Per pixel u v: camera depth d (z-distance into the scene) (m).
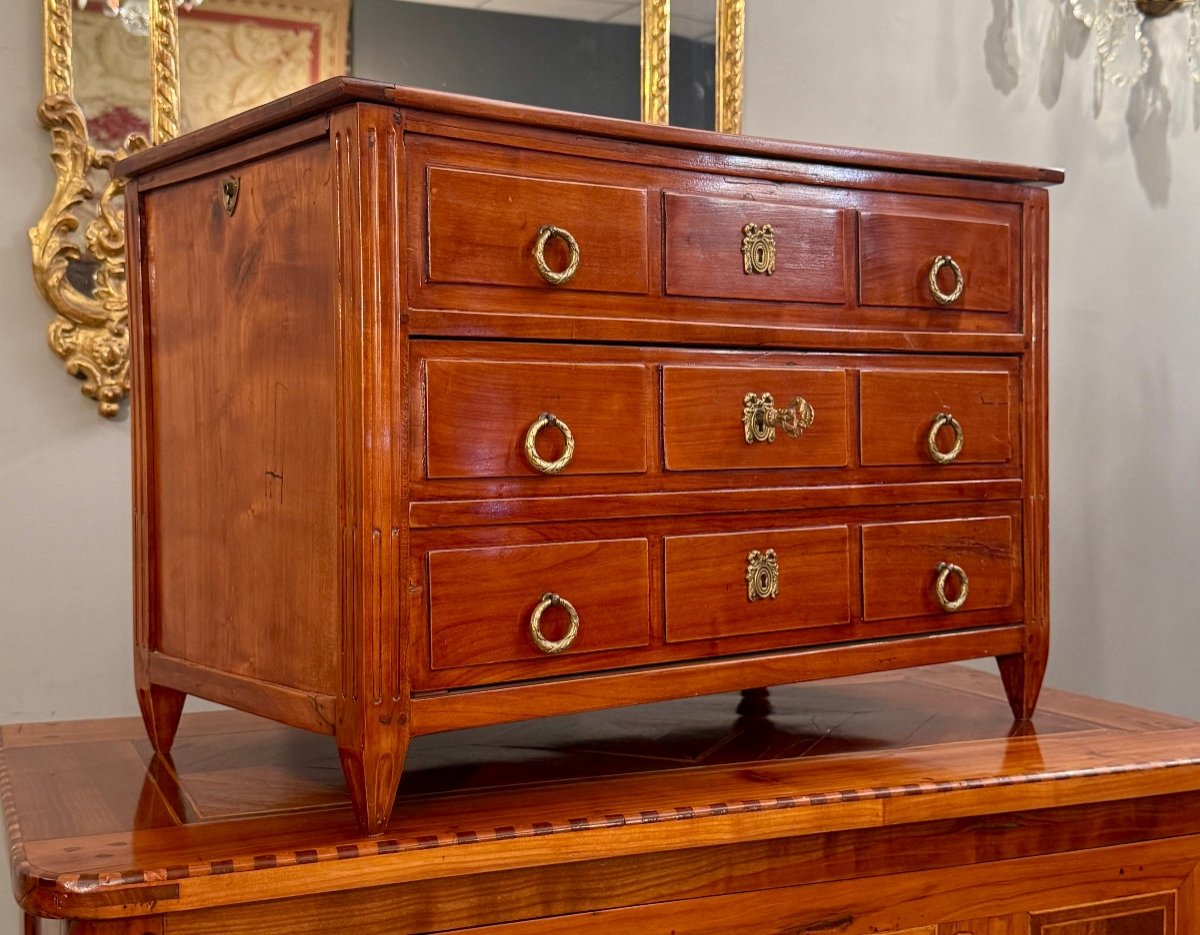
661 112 1.92
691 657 1.25
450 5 1.80
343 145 1.05
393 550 1.07
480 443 1.12
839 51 2.09
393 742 1.06
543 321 1.16
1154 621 2.38
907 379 1.39
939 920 1.25
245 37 1.71
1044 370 1.49
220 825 1.08
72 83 1.63
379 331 1.06
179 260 1.29
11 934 1.61
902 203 1.39
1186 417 2.41
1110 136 2.32
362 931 1.03
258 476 1.17
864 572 1.36
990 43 2.21
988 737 1.42
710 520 1.26
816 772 1.27
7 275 1.61
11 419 1.62
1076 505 2.31
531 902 1.09
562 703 1.17
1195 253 2.41
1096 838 1.32
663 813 1.12
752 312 1.29
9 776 1.25
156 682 1.33
